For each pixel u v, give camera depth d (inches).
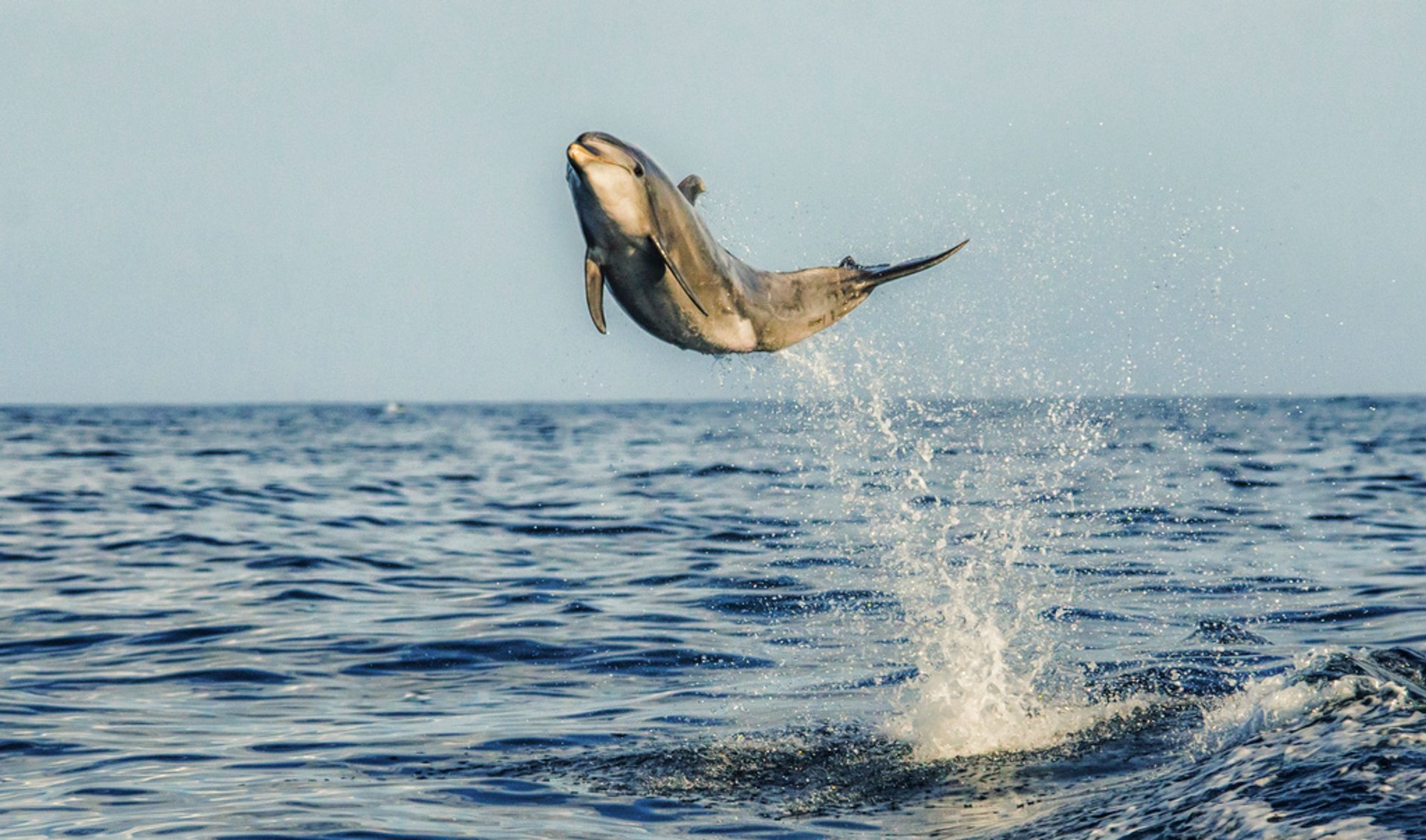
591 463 5708.7
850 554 2635.3
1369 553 2474.2
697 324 1104.2
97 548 2770.7
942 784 1126.4
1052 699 1402.6
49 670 1651.1
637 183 1039.6
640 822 1049.5
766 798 1109.7
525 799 1115.9
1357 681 1040.2
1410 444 6565.0
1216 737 1146.0
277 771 1211.9
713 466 5246.1
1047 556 2529.5
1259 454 5615.2
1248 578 2217.0
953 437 7135.8
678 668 1658.5
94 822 1055.0
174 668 1665.8
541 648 1781.5
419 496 4116.6
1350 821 740.7
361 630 1898.4
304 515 3476.9
